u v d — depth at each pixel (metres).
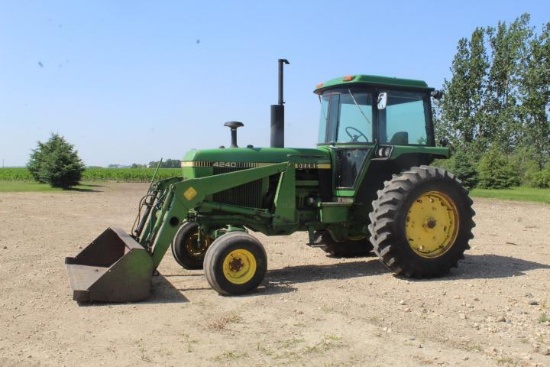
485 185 36.47
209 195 6.95
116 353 4.32
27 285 6.59
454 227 7.22
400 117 7.66
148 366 4.06
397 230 6.83
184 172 7.15
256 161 7.14
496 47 49.12
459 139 49.56
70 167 29.50
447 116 50.31
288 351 4.34
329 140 7.72
